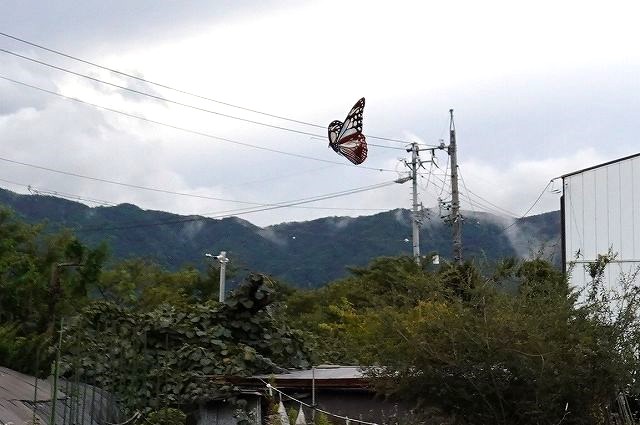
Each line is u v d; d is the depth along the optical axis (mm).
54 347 12156
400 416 12539
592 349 10297
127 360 12539
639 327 10672
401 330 10773
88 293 18281
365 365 11555
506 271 11086
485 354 10273
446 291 10984
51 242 19328
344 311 25703
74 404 10672
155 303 33500
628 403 11570
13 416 9609
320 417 12188
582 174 22141
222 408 13477
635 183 20547
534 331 10086
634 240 20453
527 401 10250
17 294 15312
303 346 16594
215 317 15328
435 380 10570
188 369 13914
